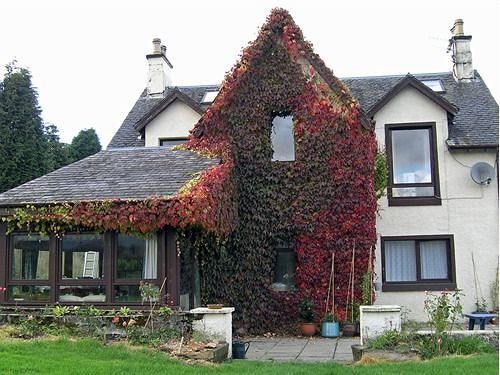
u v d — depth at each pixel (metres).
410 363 9.91
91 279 13.43
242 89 17.53
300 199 16.88
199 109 20.14
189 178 14.40
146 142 20.41
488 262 18.16
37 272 13.70
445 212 18.47
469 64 21.95
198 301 15.71
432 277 18.50
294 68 17.42
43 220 13.52
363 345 11.41
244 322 16.53
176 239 13.31
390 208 18.61
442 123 18.75
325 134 17.03
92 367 9.10
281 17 17.70
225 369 9.63
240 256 16.81
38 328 12.51
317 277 16.56
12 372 8.62
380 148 18.72
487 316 14.20
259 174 17.14
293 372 9.36
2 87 26.09
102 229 13.42
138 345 11.45
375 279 17.66
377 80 22.44
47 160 26.75
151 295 12.70
